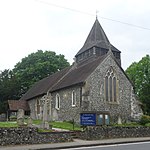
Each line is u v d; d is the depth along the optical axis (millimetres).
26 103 48406
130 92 34719
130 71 56562
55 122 32750
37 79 60906
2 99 57531
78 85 32562
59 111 36469
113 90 33500
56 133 20562
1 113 50781
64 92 35812
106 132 22969
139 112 34469
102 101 32188
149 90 45250
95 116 25125
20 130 19297
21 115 26828
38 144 19328
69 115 33812
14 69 67000
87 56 49594
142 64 54438
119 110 33219
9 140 18781
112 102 32969
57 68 63594
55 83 40156
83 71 35500
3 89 57094
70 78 37250
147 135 25359
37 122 33781
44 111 27562
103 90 32562
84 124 24625
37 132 19906
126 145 18531
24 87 61906
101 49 48312
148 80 53062
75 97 33000
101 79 32719
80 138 22641
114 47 50688
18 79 60750
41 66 61656
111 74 33688
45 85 44344
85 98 30953
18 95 60312
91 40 51281
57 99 37688
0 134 18562
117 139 22312
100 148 17031
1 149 16703
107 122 29594
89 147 17969
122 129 24000
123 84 34344
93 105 31344
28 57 67500
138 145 18312
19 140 19109
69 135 21031
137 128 24953
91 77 31953
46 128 24797
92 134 22141
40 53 67375
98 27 52344
